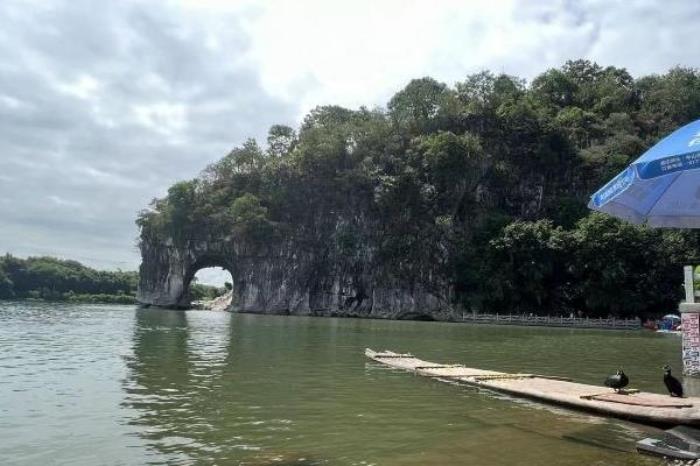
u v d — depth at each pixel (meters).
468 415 12.79
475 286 81.50
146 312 77.12
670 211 11.77
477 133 95.88
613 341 38.00
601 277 71.62
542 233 75.75
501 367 22.52
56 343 28.27
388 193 89.00
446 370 19.92
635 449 9.98
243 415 12.35
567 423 12.02
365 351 27.09
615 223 71.12
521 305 78.44
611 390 15.48
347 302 89.31
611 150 89.44
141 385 16.00
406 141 98.19
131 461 8.95
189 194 101.25
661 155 9.52
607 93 108.56
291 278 94.00
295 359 23.41
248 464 8.82
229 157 107.12
